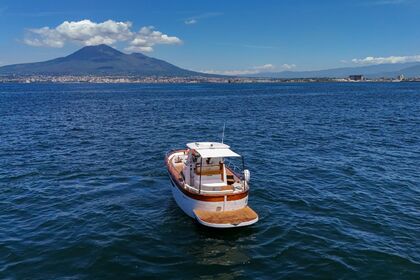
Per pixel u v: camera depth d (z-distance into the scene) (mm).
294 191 21797
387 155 31281
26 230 16531
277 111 70688
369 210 19000
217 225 15484
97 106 83438
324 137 40281
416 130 44812
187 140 39062
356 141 37781
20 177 24500
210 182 18156
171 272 13203
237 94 138750
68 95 132875
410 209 19203
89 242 15297
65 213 18438
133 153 32094
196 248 14922
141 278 12805
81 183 23234
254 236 15969
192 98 114562
